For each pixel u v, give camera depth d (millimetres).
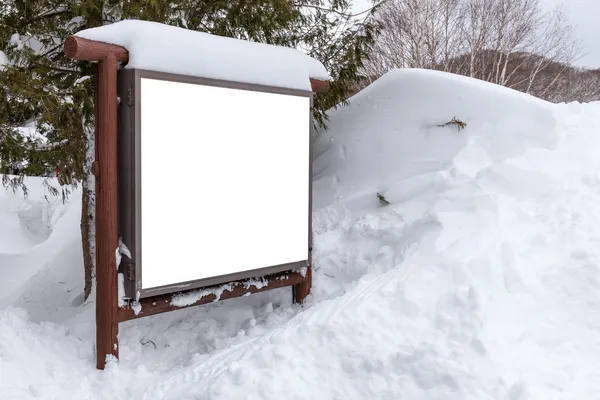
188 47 3811
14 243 8445
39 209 9578
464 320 3518
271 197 4426
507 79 15641
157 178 3676
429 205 4910
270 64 4355
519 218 4469
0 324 3635
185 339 4254
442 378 3035
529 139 5238
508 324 3582
